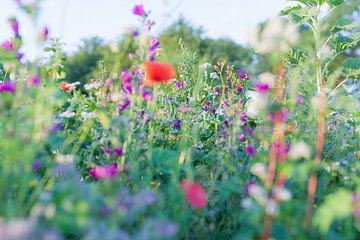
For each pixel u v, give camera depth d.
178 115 4.07
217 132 3.57
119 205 1.86
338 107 3.53
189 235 2.21
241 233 2.02
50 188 2.13
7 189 1.99
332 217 1.76
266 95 2.32
